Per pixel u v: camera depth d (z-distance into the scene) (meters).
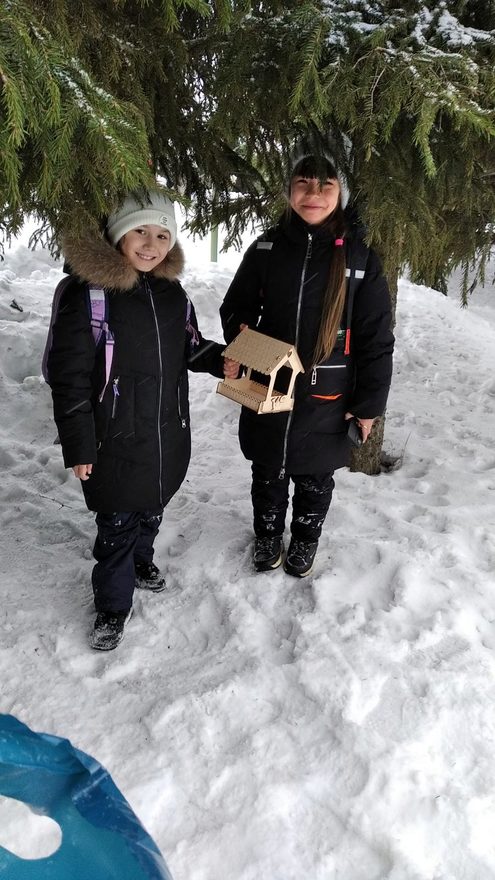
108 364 2.04
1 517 3.08
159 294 2.12
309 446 2.35
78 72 1.64
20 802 1.69
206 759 1.88
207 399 4.51
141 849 1.58
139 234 2.01
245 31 2.14
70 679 2.15
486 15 2.31
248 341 2.18
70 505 3.19
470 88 1.97
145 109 2.09
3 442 3.80
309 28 2.03
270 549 2.61
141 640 2.32
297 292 2.21
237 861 1.64
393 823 1.71
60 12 1.70
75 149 1.73
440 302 7.78
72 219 1.96
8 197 1.71
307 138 2.25
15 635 2.33
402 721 1.99
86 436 2.03
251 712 2.02
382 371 2.26
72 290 2.02
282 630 2.36
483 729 1.98
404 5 2.22
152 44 2.12
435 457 3.78
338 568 2.65
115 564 2.27
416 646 2.24
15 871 1.53
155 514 2.42
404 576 2.54
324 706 2.02
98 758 1.88
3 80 1.42
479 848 1.67
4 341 4.80
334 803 1.76
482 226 2.95
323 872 1.62
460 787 1.80
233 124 2.28
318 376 2.26
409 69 1.96
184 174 2.71
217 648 2.28
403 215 2.29
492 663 2.19
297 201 2.13
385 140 2.16
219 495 3.27
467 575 2.59
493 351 6.12
